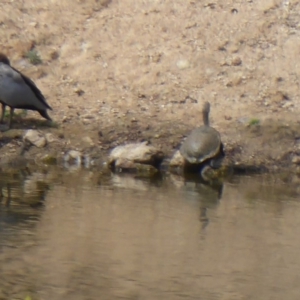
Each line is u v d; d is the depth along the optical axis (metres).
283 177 15.22
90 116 16.41
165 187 13.99
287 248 10.97
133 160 15.01
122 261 10.19
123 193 13.32
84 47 18.44
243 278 9.87
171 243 10.92
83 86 17.48
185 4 19.27
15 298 8.95
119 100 17.06
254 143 15.87
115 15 19.19
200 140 15.10
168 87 17.47
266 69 17.95
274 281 9.84
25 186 13.35
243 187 14.31
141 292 9.28
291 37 18.62
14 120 16.00
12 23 18.83
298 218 12.34
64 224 11.43
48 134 15.53
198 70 17.89
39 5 19.34
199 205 12.84
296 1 19.38
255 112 16.83
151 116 16.56
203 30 18.73
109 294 9.20
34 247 10.47
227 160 15.39
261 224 11.95
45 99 16.52
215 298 9.23
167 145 15.67
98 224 11.51
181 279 9.73
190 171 15.21
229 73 17.84
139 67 17.94
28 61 18.05
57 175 14.29
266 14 19.06
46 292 9.16
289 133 16.17
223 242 11.08
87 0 19.42
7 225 11.27
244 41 18.52
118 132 15.87
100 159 15.21
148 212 12.26
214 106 16.98
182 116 16.66
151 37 18.61
